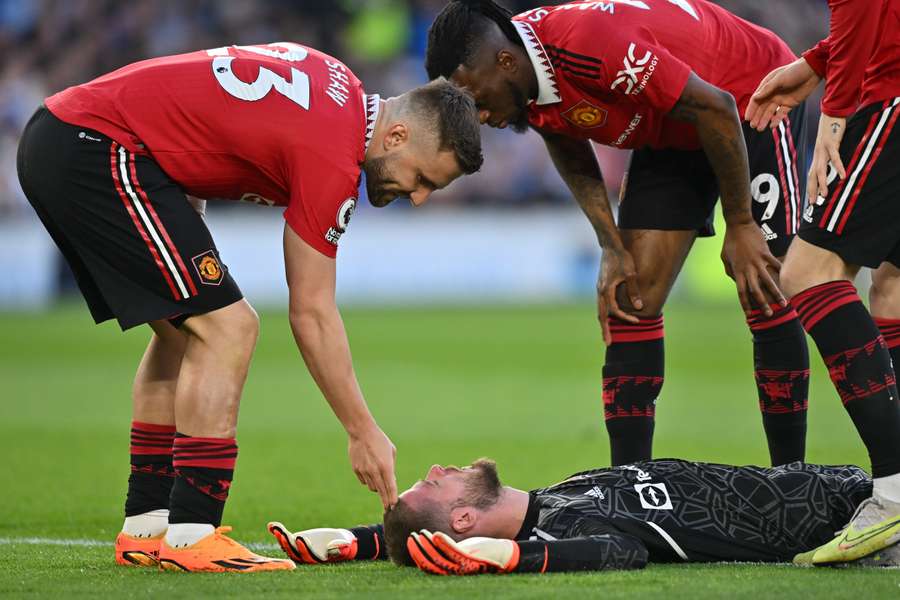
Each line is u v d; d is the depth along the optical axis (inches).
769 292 723.4
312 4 3526.1
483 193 3464.6
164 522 621.0
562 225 3336.6
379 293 3319.4
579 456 1151.0
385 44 3521.2
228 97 576.4
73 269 619.2
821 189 588.7
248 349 584.4
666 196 742.5
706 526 571.2
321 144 566.9
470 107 588.1
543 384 1829.5
